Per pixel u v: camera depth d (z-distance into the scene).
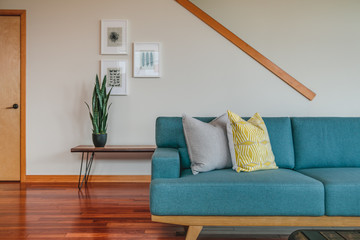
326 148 2.30
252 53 3.17
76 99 3.21
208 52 3.20
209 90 3.22
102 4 3.19
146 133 3.23
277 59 3.32
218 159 2.03
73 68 3.21
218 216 1.74
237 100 3.22
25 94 3.20
